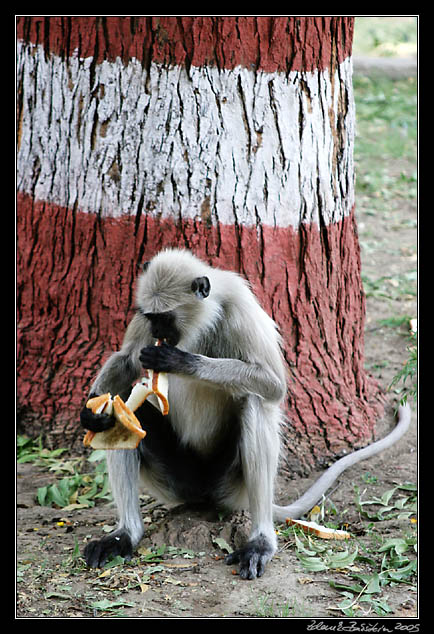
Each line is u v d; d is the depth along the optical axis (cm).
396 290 988
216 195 617
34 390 668
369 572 490
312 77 629
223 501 554
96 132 630
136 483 524
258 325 523
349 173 684
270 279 631
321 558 504
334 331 668
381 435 682
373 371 791
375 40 2112
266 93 612
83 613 436
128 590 462
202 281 508
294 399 639
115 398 471
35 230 664
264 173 621
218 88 607
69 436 659
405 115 1688
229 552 510
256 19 602
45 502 593
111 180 632
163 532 525
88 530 548
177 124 611
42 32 636
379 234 1168
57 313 666
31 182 661
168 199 621
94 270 650
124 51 612
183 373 487
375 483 612
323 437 648
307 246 643
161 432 555
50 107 643
